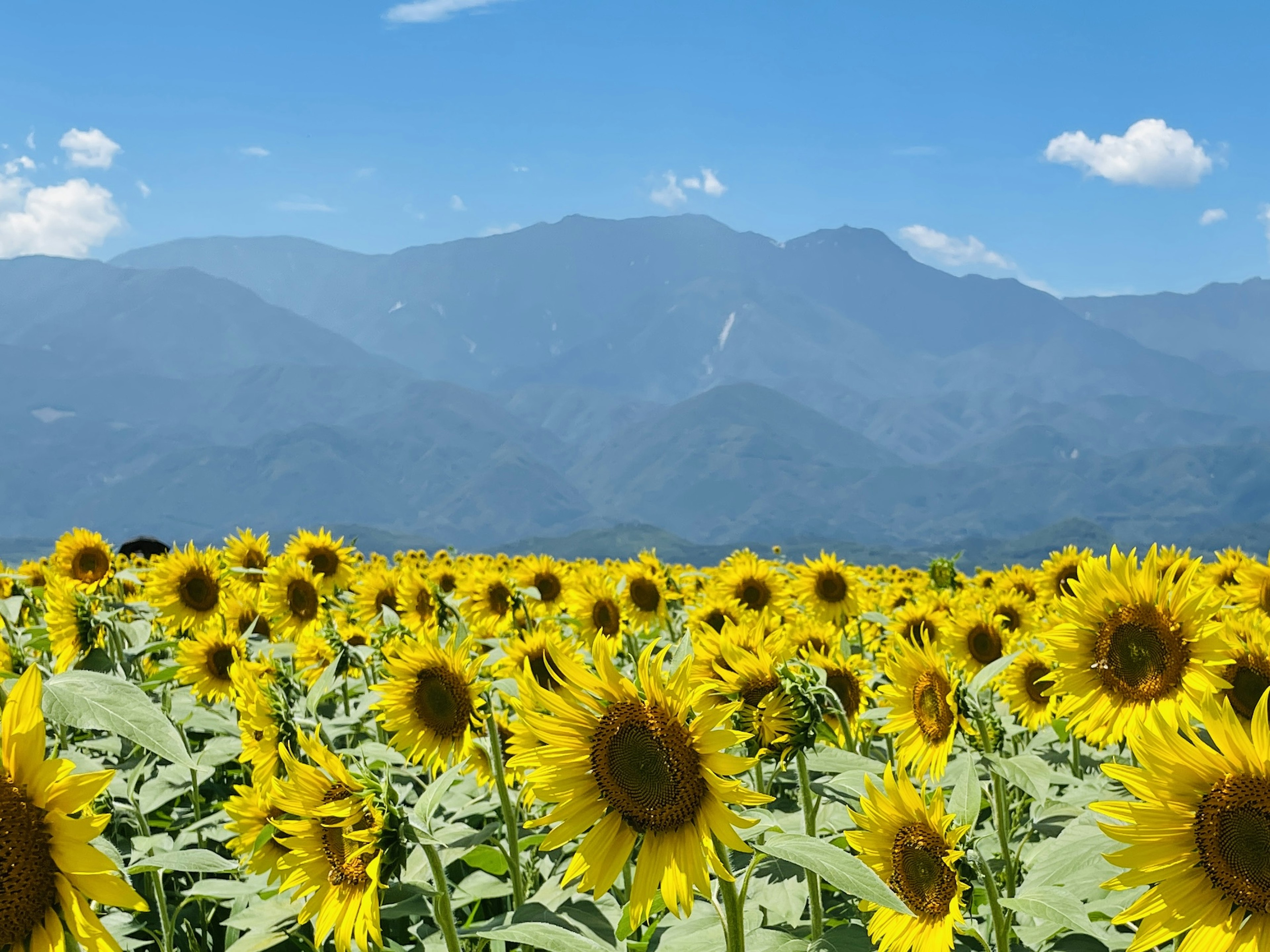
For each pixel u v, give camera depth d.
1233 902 1.37
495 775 1.81
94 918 1.27
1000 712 2.35
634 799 1.42
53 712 1.27
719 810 1.40
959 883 1.59
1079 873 1.65
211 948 2.04
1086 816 1.69
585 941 1.39
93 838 1.26
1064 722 2.20
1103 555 1.83
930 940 1.60
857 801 1.70
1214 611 1.72
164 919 1.81
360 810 1.54
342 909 1.54
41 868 1.27
